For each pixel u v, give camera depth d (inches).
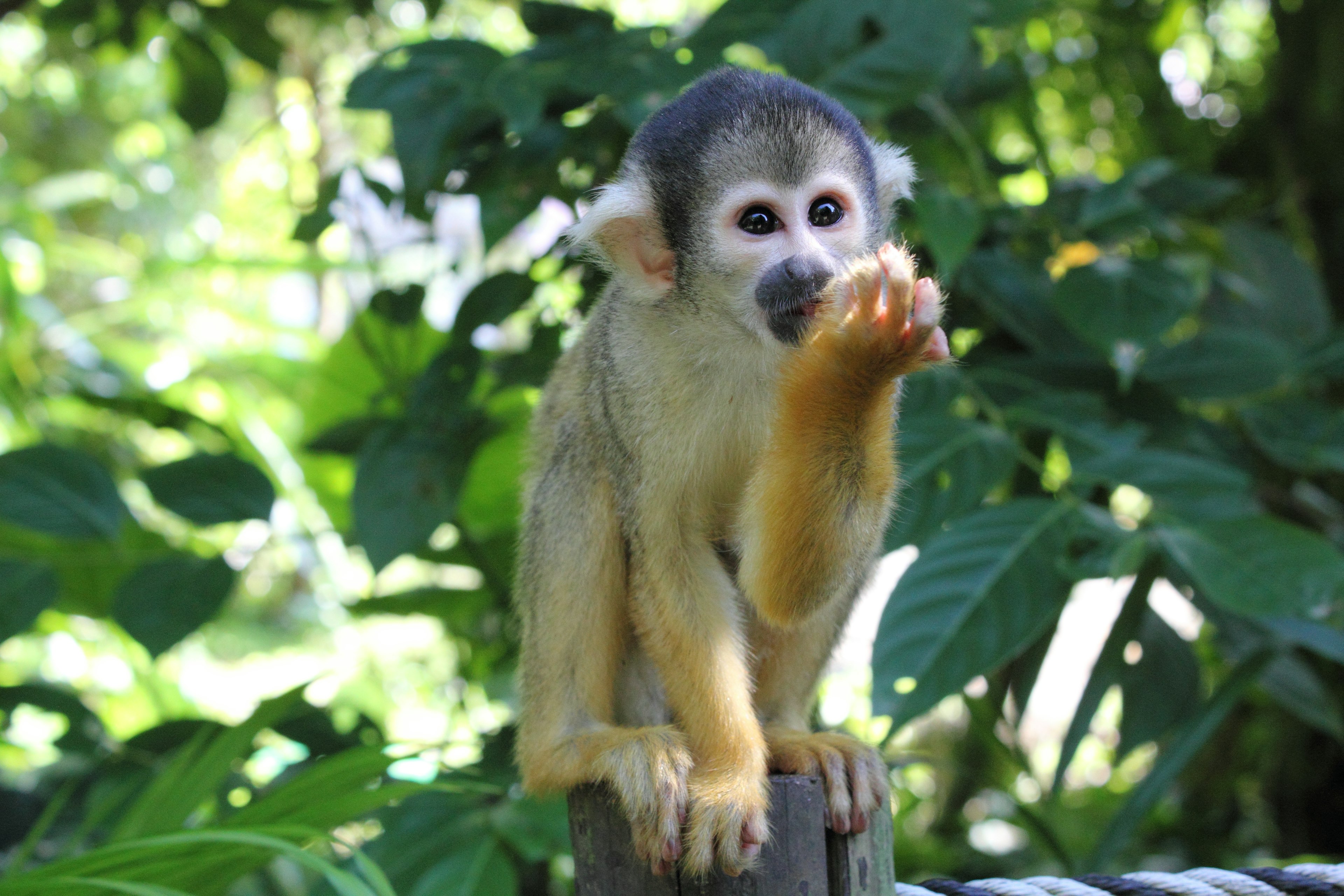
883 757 108.3
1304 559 127.1
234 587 170.4
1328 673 243.3
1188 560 130.2
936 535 134.5
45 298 342.3
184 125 244.1
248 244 447.8
